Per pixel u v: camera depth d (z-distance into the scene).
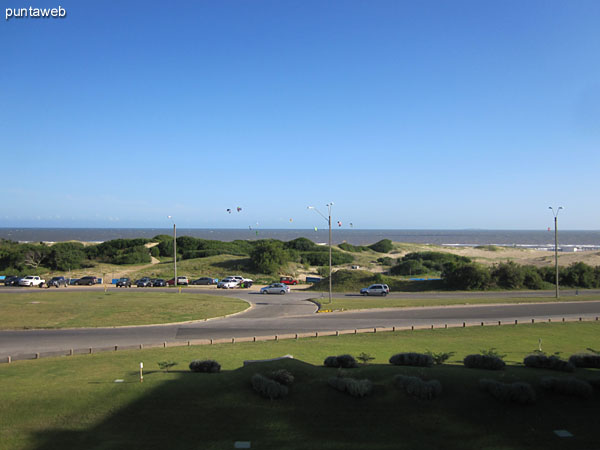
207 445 10.69
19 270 75.12
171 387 13.65
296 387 13.33
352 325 30.11
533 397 12.46
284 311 36.88
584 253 96.44
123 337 26.22
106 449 10.47
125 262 85.31
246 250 100.56
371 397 12.73
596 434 11.27
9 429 11.38
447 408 12.22
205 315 33.97
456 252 117.56
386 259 96.06
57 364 19.08
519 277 55.72
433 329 28.48
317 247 108.75
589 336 26.80
